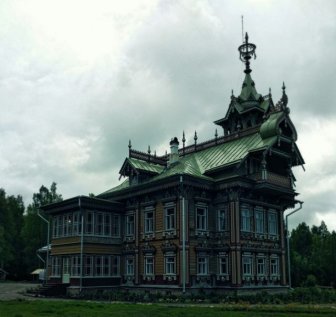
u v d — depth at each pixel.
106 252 41.69
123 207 43.84
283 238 41.78
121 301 32.53
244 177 36.88
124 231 43.19
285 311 23.55
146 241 40.00
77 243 40.38
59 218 44.34
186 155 46.69
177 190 37.34
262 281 37.97
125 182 48.16
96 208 41.75
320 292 35.16
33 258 79.56
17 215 89.81
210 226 38.34
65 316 20.05
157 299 32.59
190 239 36.41
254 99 46.38
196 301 31.80
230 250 36.47
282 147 40.09
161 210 38.94
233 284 35.56
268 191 38.53
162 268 37.62
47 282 44.81
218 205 38.59
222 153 41.44
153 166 44.16
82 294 37.41
